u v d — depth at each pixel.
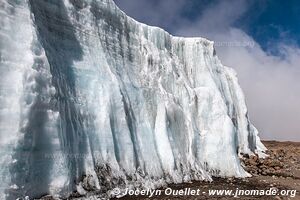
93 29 21.31
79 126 17.78
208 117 29.20
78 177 16.66
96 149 18.55
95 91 19.55
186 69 31.19
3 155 12.59
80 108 18.27
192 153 26.44
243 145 36.25
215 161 27.66
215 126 28.91
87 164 17.48
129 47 24.84
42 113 14.59
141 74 25.20
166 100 25.59
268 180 26.39
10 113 13.10
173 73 28.00
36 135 14.20
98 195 16.83
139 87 24.17
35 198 13.88
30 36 14.73
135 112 22.95
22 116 13.38
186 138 26.56
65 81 17.69
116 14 23.64
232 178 26.53
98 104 19.44
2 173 12.47
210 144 28.06
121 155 20.11
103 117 19.34
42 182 14.37
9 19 14.23
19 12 14.80
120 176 19.02
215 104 29.56
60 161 15.19
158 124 24.48
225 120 28.94
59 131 15.37
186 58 31.47
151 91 24.98
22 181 13.27
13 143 12.95
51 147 14.92
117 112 20.52
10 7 14.42
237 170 27.62
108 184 17.98
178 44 31.05
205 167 27.38
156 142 23.91
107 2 22.77
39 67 14.65
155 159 22.77
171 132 25.12
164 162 23.44
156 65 26.38
